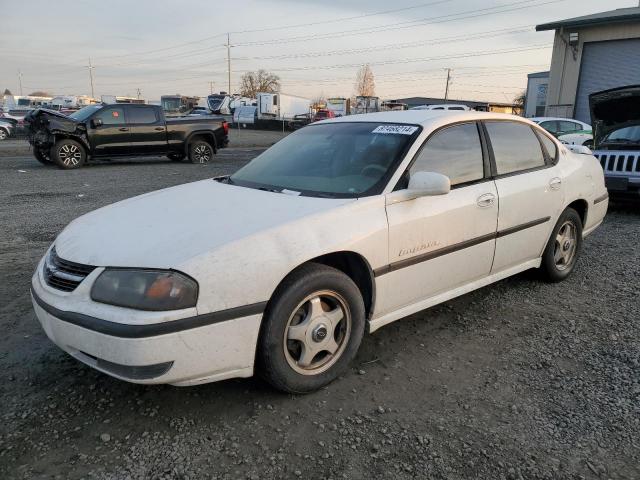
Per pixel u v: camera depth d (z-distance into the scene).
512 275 4.57
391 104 52.62
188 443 2.53
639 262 5.46
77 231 3.02
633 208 8.77
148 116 15.20
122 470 2.35
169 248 2.58
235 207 3.09
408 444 2.54
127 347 2.40
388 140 3.56
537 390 3.02
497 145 4.03
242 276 2.57
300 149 3.97
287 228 2.78
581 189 4.77
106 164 15.91
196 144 16.16
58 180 11.77
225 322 2.55
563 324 3.91
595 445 2.53
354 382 3.10
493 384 3.08
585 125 14.45
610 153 8.11
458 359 3.39
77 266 2.66
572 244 4.83
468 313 4.11
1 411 2.76
